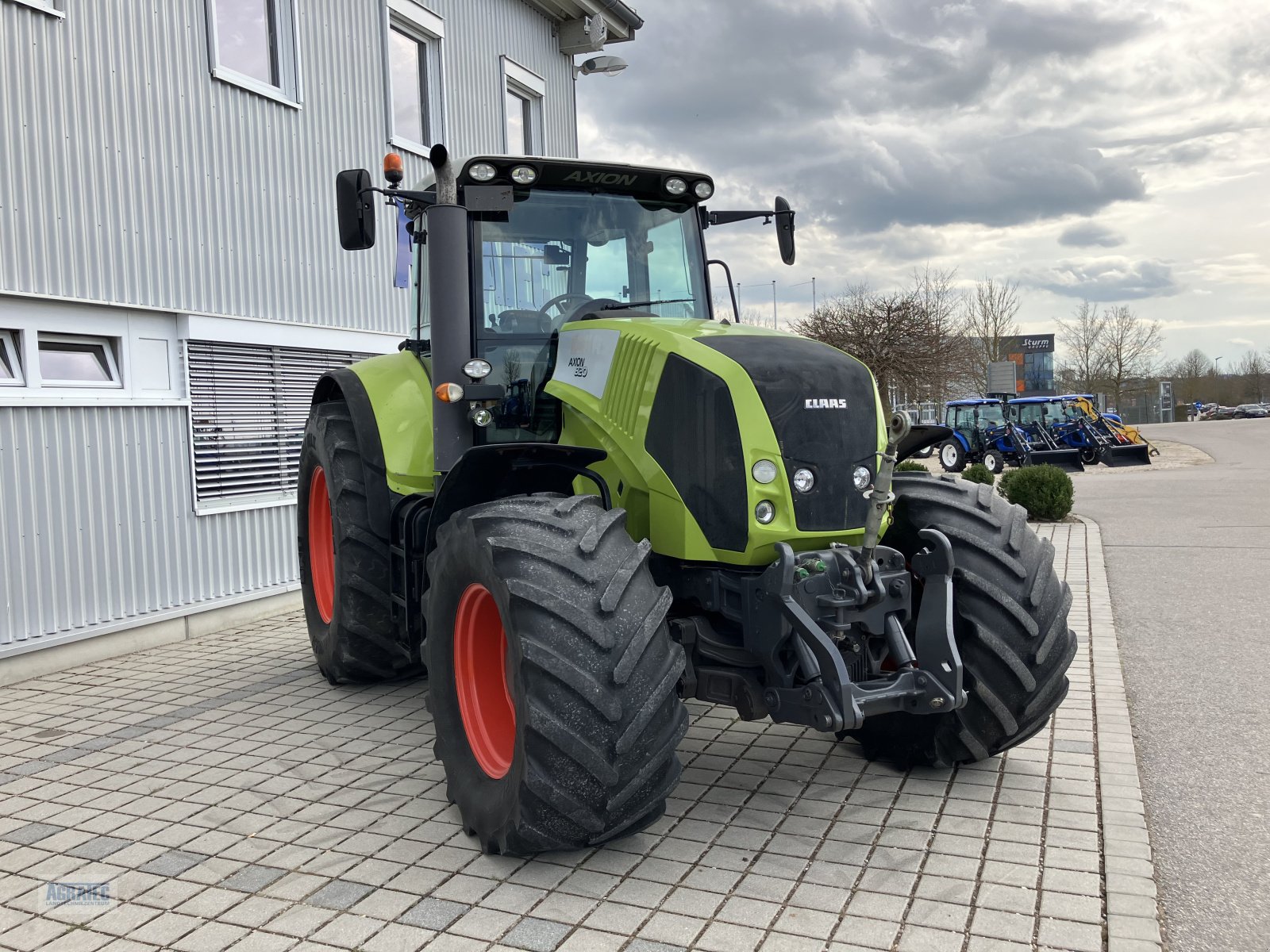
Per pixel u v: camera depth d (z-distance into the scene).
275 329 7.68
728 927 2.72
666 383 3.52
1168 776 3.86
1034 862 3.07
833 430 3.41
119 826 3.58
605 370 3.84
